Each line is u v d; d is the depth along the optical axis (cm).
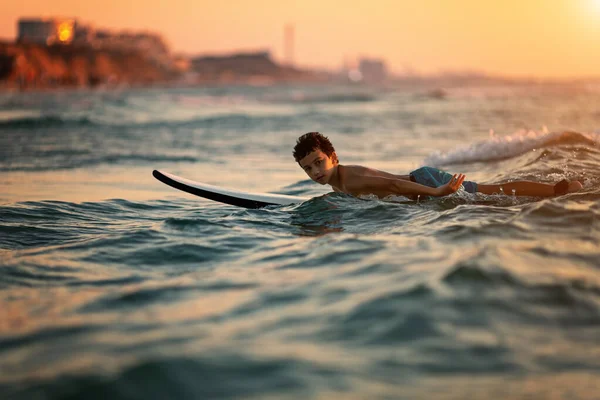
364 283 270
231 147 1422
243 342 208
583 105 3594
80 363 198
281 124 2247
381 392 170
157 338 217
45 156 1186
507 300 235
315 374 181
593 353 195
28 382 187
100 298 284
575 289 246
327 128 2059
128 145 1448
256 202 582
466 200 521
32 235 481
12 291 313
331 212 483
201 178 906
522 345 200
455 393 170
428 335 208
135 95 7175
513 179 643
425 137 1691
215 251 379
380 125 2188
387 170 982
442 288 246
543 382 177
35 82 15788
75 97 5997
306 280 287
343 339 208
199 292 282
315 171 538
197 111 3284
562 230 350
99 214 576
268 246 384
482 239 335
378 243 353
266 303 254
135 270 348
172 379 179
